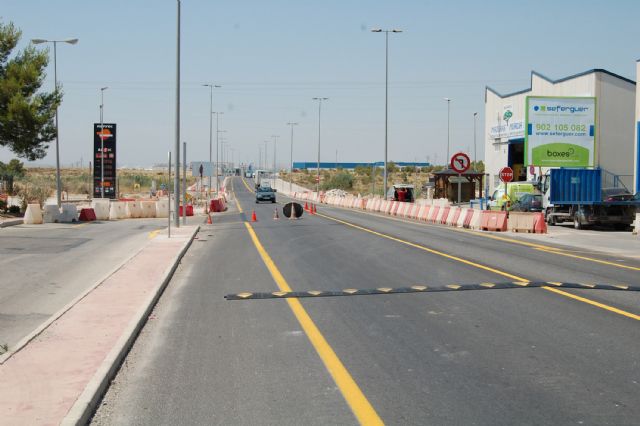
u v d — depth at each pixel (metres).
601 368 7.33
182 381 7.02
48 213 34.25
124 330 9.00
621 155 40.25
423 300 11.55
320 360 7.76
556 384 6.77
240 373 7.28
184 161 28.59
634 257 18.88
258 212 47.97
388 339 8.76
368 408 6.09
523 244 22.61
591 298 11.67
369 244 21.98
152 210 42.19
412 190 62.59
